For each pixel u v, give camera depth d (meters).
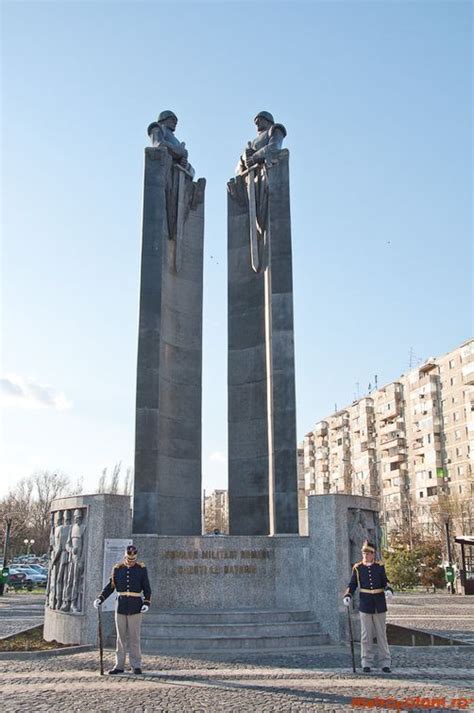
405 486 78.19
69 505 14.97
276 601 15.38
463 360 68.88
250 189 19.92
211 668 10.88
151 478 16.55
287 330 17.73
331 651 12.87
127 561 10.80
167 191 19.45
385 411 82.94
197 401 19.50
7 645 13.55
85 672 10.52
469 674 10.35
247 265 20.31
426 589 38.41
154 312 17.72
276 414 17.20
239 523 18.77
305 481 107.94
